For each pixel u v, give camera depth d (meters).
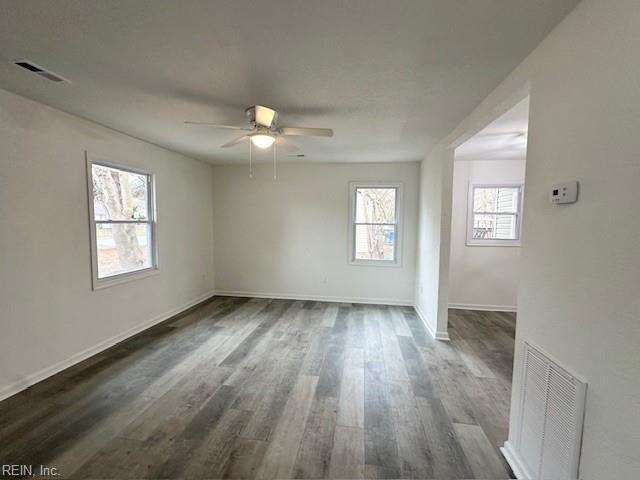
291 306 4.98
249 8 1.35
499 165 4.80
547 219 1.52
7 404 2.26
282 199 5.38
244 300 5.34
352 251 5.23
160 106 2.55
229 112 2.68
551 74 1.50
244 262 5.57
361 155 4.48
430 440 1.96
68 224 2.80
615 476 1.09
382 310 4.82
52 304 2.67
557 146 1.45
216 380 2.66
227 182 5.50
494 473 1.71
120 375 2.71
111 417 2.14
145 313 3.88
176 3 1.32
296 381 2.66
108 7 1.35
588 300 1.23
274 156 4.63
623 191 1.06
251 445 1.89
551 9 1.34
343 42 1.62
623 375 1.06
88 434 1.97
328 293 5.35
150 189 3.96
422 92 2.22
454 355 3.23
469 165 4.86
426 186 4.39
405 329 3.98
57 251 2.70
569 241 1.35
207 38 1.59
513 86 1.90
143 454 1.81
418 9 1.35
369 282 5.22
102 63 1.86
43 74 2.00
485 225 4.93
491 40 1.58
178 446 1.87
